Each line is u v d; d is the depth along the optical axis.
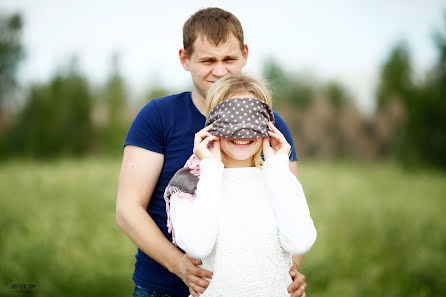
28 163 19.77
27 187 9.38
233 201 1.77
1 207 6.89
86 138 26.75
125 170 2.10
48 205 7.15
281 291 1.70
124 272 4.11
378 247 5.26
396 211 7.57
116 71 27.62
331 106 26.83
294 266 1.87
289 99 27.58
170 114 2.17
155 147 2.12
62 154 25.98
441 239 5.70
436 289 4.13
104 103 27.56
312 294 3.94
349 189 10.25
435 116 20.47
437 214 7.39
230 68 2.15
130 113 28.27
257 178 1.85
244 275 1.66
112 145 26.41
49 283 3.79
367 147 25.22
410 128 20.92
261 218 1.74
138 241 1.97
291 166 2.29
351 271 4.40
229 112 1.77
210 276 1.73
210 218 1.67
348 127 26.06
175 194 1.85
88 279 3.91
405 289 4.05
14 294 3.68
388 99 24.27
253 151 1.83
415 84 22.89
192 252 1.67
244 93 1.85
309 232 1.71
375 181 12.93
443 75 21.06
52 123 26.22
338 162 23.22
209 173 1.75
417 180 14.16
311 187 10.01
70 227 5.52
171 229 1.98
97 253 4.48
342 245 5.25
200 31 2.10
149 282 2.09
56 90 26.78
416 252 5.02
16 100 26.41
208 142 1.80
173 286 2.06
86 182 10.33
